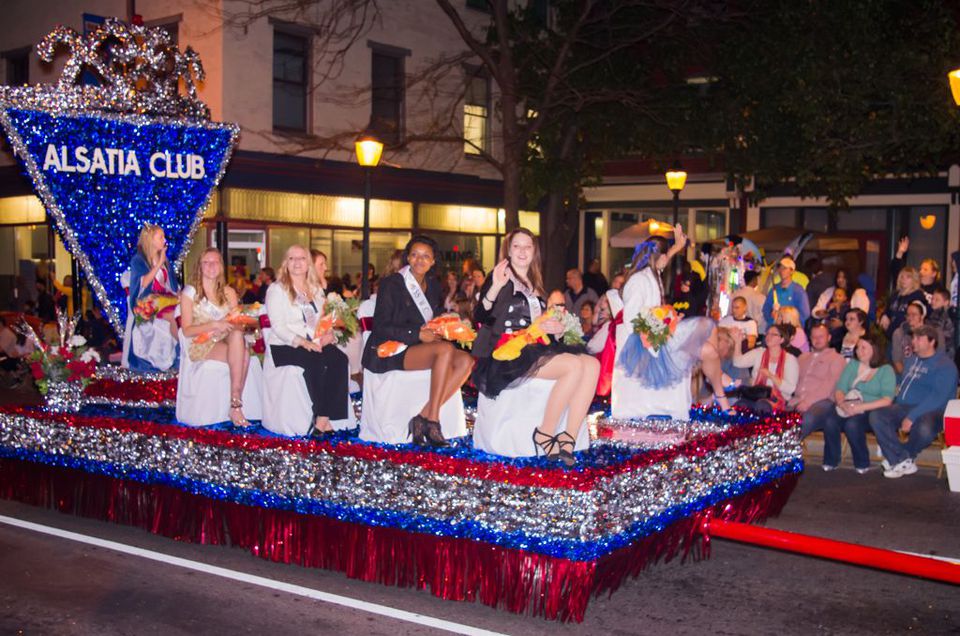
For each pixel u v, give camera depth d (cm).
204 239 1811
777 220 2241
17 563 653
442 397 649
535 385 611
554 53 1916
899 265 1487
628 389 777
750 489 703
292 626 542
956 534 739
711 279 1339
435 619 551
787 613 571
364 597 588
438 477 568
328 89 1973
